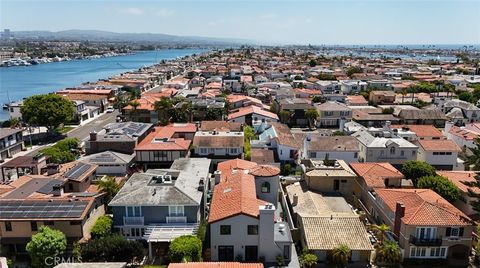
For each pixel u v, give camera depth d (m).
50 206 44.28
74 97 134.50
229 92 153.00
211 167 70.38
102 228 44.06
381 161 70.88
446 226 42.59
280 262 40.09
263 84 165.50
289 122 110.38
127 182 49.50
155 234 43.31
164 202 44.41
